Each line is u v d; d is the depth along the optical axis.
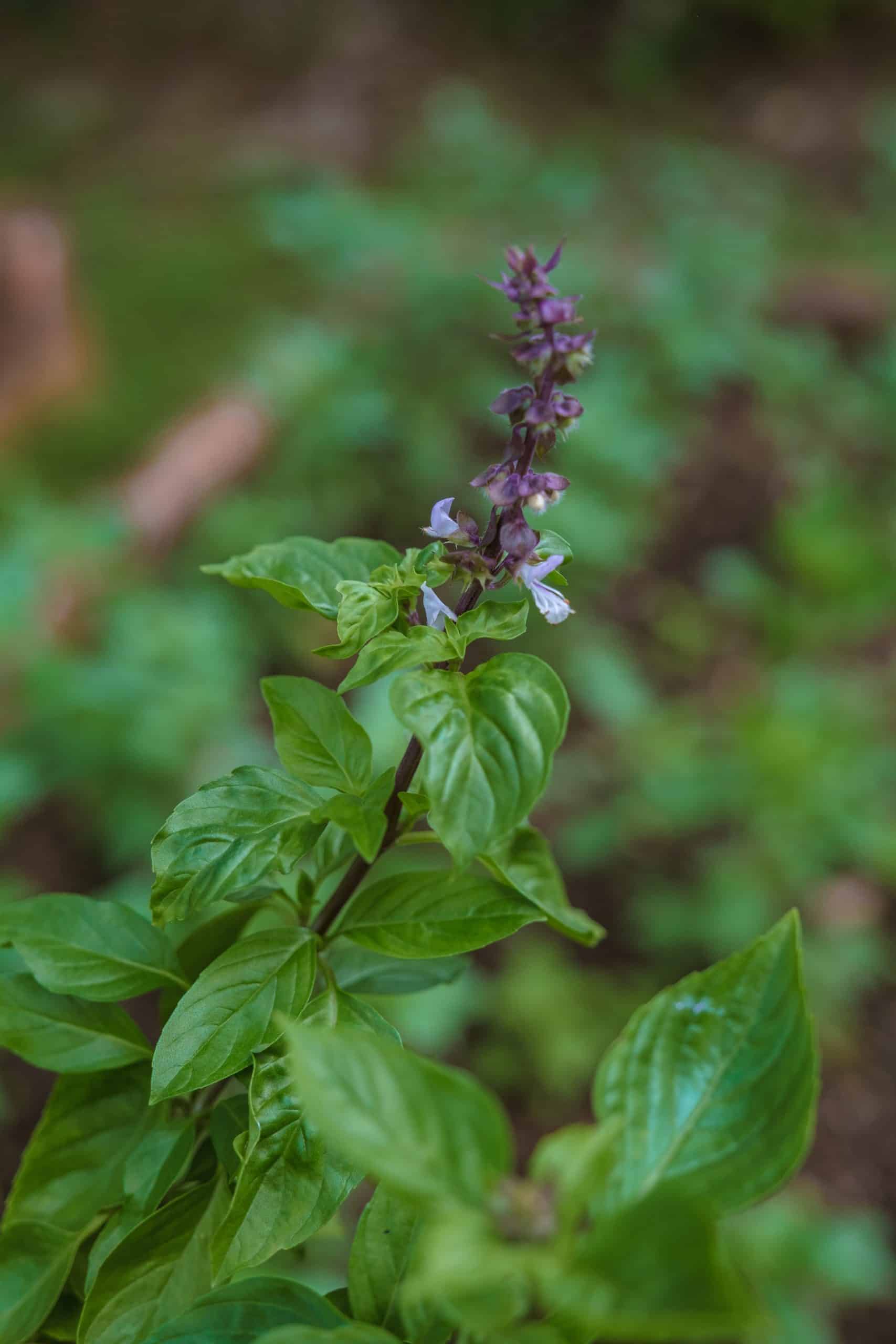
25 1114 3.74
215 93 12.98
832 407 8.42
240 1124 1.39
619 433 7.04
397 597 1.28
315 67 13.32
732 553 7.08
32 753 4.59
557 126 13.09
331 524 6.72
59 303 7.27
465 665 5.77
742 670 6.28
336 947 1.55
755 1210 3.82
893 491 7.78
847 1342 3.60
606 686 5.76
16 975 1.46
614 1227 0.88
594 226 10.68
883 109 12.91
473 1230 0.85
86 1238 1.45
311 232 8.45
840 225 11.38
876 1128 4.21
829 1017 4.49
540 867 1.31
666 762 5.40
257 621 5.84
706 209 11.20
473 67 13.81
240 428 6.78
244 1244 1.21
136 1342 1.30
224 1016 1.28
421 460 7.03
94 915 1.43
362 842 1.22
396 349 8.16
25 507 5.39
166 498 6.16
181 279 9.12
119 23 13.78
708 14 13.88
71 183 11.16
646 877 5.02
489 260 8.93
